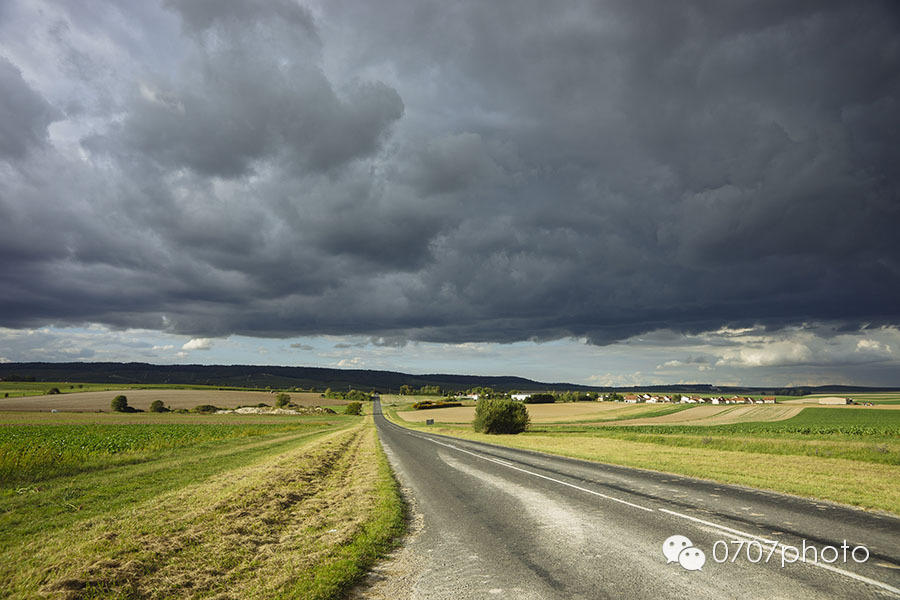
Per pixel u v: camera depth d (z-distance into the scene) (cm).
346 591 579
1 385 16962
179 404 12238
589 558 662
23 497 1239
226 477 1479
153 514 948
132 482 1473
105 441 3397
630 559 651
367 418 10169
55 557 700
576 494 1162
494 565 650
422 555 711
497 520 922
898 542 693
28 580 611
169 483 1449
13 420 7000
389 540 795
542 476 1499
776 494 1084
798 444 2123
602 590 543
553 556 677
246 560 692
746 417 7975
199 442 3256
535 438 3600
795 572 578
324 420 9150
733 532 765
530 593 543
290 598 549
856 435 4084
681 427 5575
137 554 690
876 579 550
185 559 686
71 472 1703
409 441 3434
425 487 1359
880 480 1213
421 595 556
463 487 1341
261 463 1878
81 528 887
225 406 12275
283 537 820
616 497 1102
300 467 1642
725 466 1560
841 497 994
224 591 580
